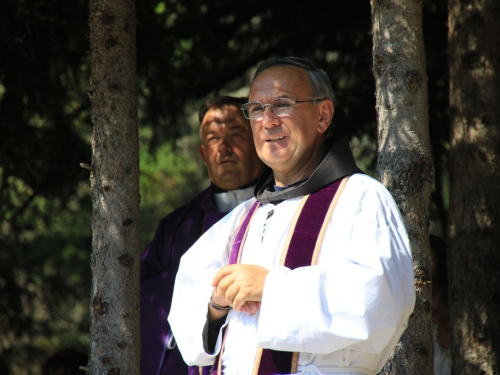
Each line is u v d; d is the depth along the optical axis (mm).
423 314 10367
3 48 18078
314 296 8422
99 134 11336
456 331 13617
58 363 16438
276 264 9352
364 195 9227
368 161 23234
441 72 20344
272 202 10016
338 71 21750
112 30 11484
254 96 9922
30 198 21766
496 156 13891
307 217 9391
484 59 14148
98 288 11047
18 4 16703
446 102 20484
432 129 20203
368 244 8602
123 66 11461
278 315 8500
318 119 10016
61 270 34000
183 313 9969
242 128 16016
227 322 9578
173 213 16156
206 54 21750
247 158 15930
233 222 10422
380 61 10742
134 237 11203
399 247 8680
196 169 38656
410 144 10492
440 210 20188
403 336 10383
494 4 14273
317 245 9172
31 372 23469
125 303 10977
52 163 21000
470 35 14250
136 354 11023
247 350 9133
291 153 9758
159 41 19391
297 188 9680
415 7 10773
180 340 9859
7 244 23062
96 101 11430
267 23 22406
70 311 35750
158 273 15508
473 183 13875
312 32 21266
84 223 34062
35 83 19031
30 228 23672
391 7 10750
